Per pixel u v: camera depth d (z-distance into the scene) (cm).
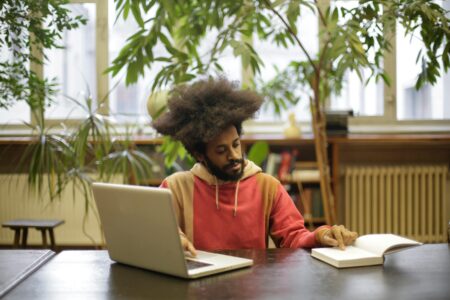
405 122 474
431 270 143
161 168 430
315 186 450
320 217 438
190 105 170
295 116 452
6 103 308
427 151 471
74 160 327
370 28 240
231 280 135
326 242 164
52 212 454
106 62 456
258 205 189
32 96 312
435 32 236
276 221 191
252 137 430
